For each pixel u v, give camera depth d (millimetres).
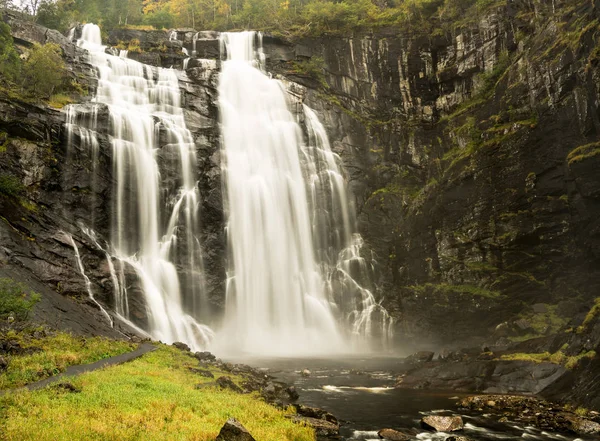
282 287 48500
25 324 22891
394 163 58469
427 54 61406
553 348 26719
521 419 18922
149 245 43250
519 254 42656
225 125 54000
